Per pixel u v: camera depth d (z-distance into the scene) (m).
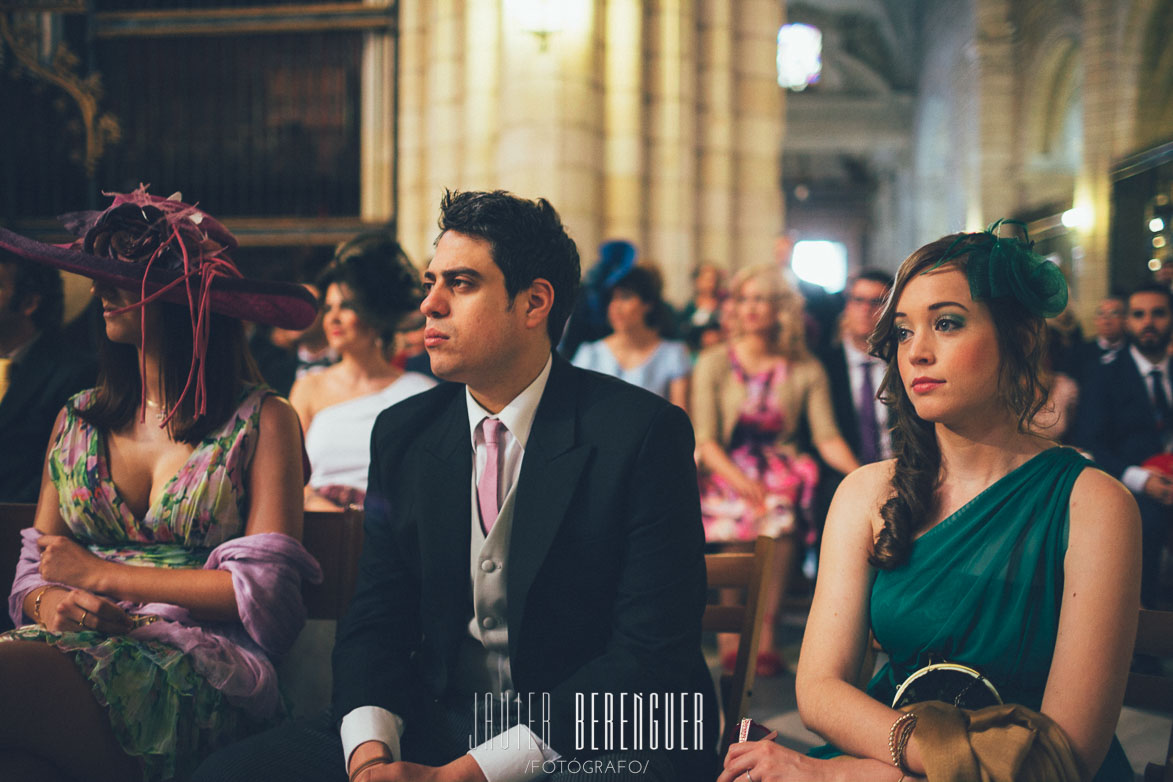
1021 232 1.36
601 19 7.03
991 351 1.33
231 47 8.80
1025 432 1.42
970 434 1.40
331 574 1.98
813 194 27.88
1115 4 11.41
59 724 1.52
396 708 1.56
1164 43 10.77
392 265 2.97
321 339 4.05
